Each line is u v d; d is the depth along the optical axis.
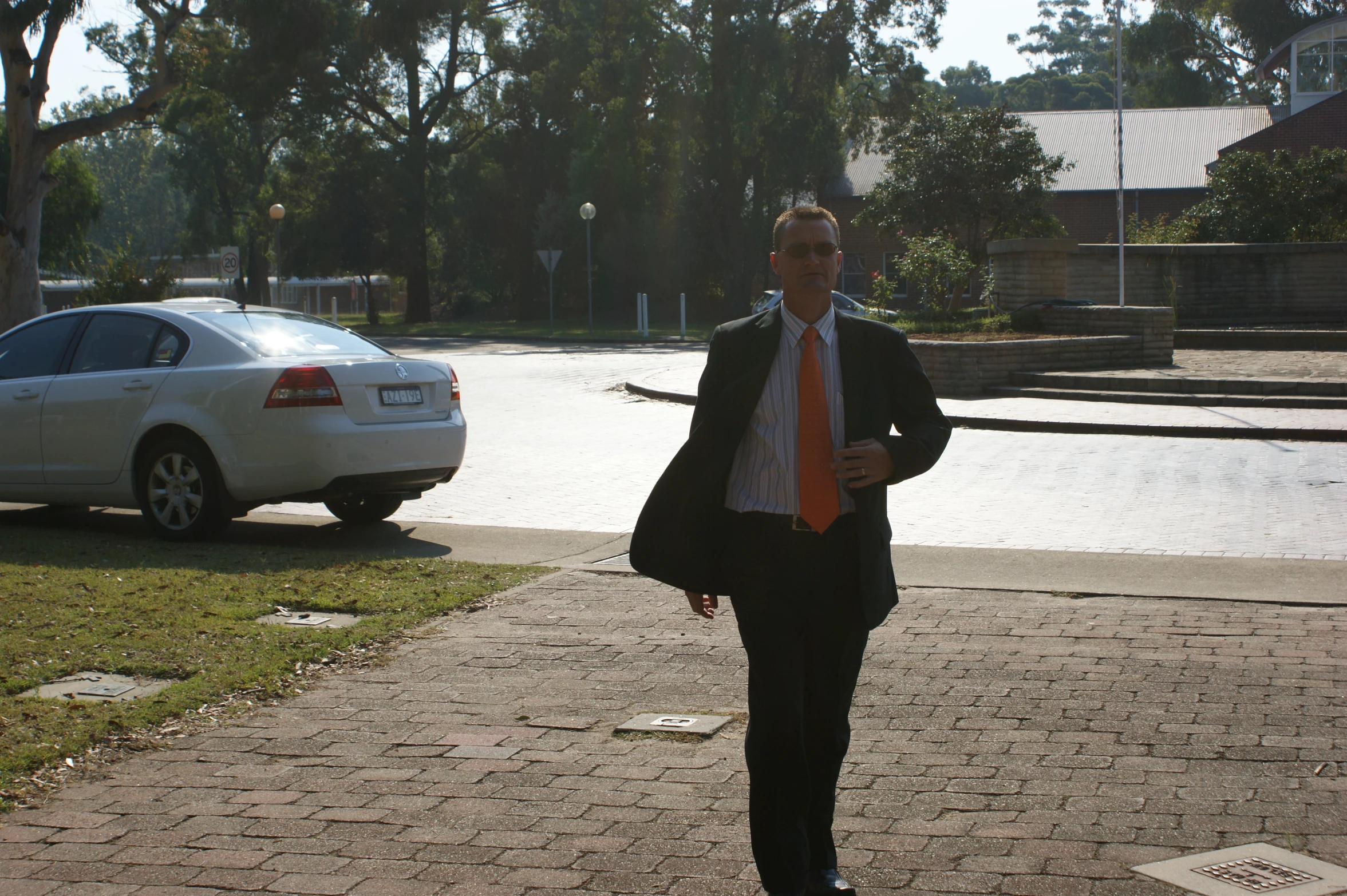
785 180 46.25
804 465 3.25
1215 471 11.66
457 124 59.59
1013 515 9.53
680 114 45.69
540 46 54.06
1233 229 31.95
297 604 6.65
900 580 7.30
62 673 5.37
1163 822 3.78
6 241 27.77
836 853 3.48
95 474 8.84
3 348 9.42
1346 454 12.72
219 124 58.34
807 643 3.36
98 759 4.45
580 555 8.16
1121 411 15.88
